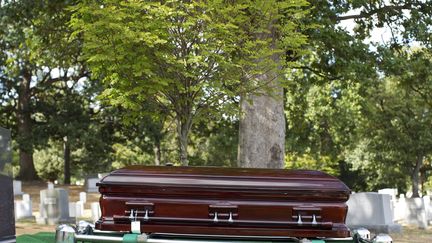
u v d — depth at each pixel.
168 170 5.82
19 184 33.00
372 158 47.78
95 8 11.31
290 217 5.54
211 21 11.48
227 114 12.06
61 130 40.25
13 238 6.60
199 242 5.19
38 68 38.59
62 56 21.83
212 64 11.42
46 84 41.38
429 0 21.27
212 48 11.17
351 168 53.19
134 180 5.56
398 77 24.16
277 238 5.52
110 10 10.91
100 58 10.90
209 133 45.31
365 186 56.66
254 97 16.50
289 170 6.10
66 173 49.81
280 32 13.26
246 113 15.73
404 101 43.88
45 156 61.22
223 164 55.19
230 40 11.52
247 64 11.80
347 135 45.72
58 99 42.75
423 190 56.84
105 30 10.95
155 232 5.53
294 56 13.41
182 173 5.71
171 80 11.03
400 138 45.97
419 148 45.47
